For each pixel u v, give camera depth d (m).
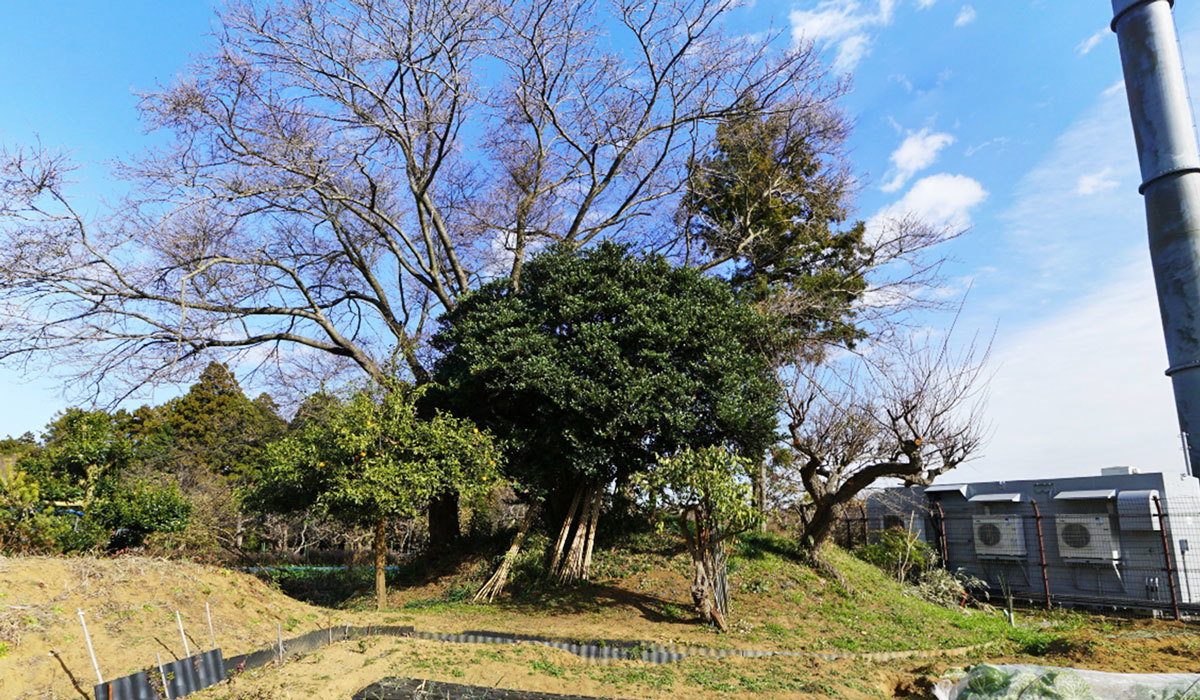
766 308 16.94
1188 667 8.35
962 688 7.22
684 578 13.20
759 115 18.66
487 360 13.20
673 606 11.95
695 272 14.37
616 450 12.75
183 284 14.34
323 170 15.86
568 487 14.89
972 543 17.97
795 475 17.14
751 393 12.76
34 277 13.68
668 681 7.82
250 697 6.14
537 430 13.55
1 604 6.31
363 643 8.25
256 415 29.14
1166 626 13.05
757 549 14.73
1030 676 6.86
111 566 7.88
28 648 5.93
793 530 19.22
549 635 9.69
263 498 13.00
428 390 15.09
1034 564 16.78
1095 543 15.64
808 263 20.30
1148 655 9.06
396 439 11.47
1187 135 18.39
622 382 12.23
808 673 8.44
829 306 18.06
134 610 7.20
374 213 17.50
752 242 19.56
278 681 6.72
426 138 18.17
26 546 9.55
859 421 13.85
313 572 16.77
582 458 12.49
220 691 6.39
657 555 14.38
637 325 12.58
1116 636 10.85
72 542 10.44
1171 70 18.73
